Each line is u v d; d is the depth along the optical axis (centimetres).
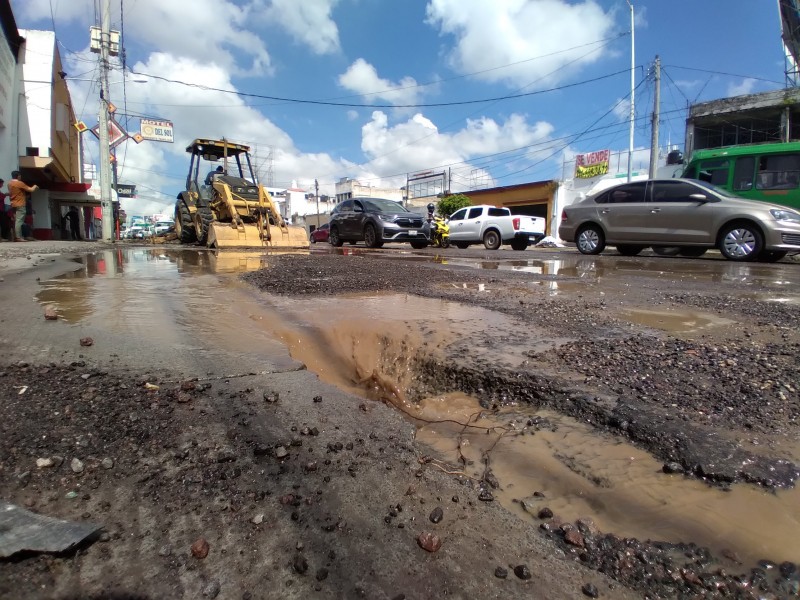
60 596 107
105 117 1717
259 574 117
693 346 298
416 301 440
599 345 299
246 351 280
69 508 134
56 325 317
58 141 2108
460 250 1438
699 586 121
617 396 221
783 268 782
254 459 167
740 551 132
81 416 184
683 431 188
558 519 146
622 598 117
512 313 390
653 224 997
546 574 124
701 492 156
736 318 382
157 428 181
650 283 592
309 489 152
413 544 132
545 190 2884
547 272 709
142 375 230
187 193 1409
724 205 909
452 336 319
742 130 2297
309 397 221
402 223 1458
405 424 205
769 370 254
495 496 158
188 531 130
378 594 114
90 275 595
